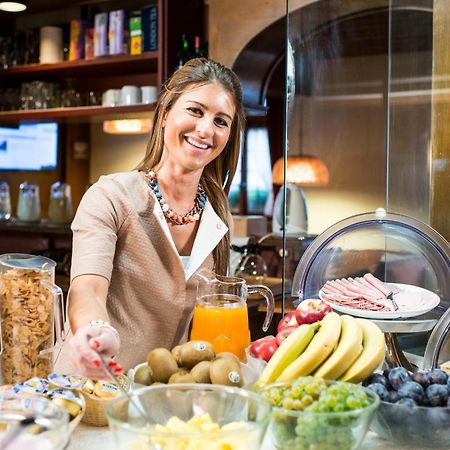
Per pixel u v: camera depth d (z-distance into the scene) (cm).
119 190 183
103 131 589
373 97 448
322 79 413
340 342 135
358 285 183
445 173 256
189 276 188
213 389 119
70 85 498
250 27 441
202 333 168
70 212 538
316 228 423
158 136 193
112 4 521
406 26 300
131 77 521
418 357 180
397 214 180
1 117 514
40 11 550
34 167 569
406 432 125
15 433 101
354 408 114
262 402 113
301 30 368
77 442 127
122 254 183
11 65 520
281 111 517
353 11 378
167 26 432
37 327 153
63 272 454
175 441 100
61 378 140
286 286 184
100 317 149
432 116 260
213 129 184
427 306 170
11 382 153
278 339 149
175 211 191
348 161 452
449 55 255
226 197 206
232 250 388
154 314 187
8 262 155
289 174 397
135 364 184
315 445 113
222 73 188
